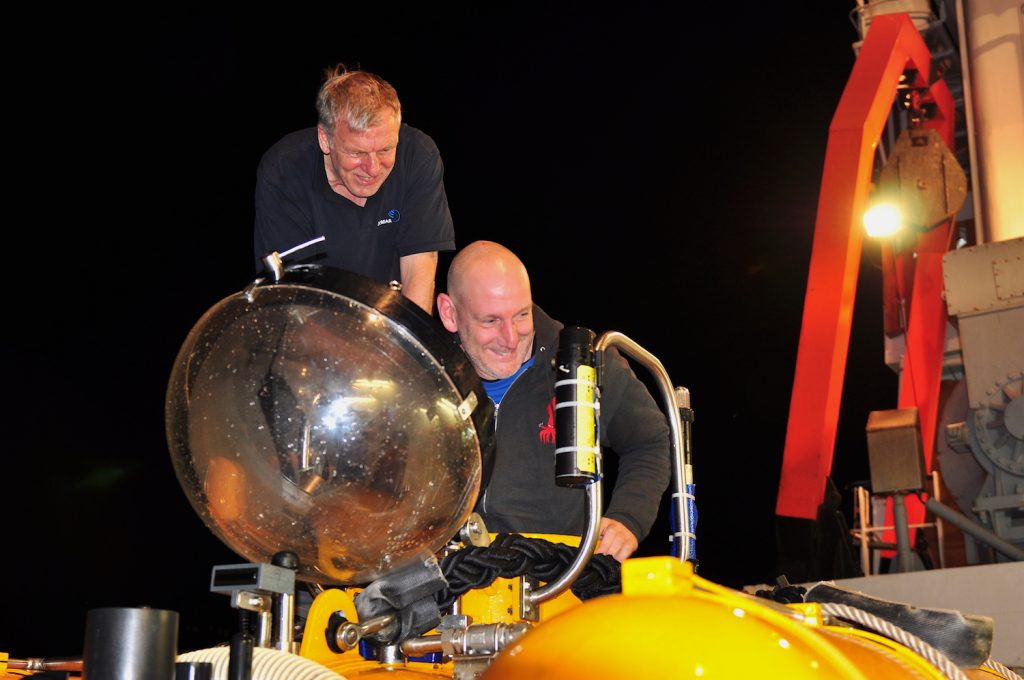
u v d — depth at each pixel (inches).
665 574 38.8
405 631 57.7
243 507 53.5
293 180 118.1
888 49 334.0
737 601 38.3
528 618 62.4
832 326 319.6
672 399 71.6
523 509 90.8
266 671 47.1
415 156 120.7
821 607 49.7
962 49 310.7
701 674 34.4
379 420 51.6
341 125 108.8
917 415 229.6
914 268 325.4
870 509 288.8
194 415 53.8
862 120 326.3
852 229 323.9
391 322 51.8
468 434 53.2
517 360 94.9
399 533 54.0
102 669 40.4
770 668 34.3
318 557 55.1
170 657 41.8
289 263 56.6
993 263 242.2
